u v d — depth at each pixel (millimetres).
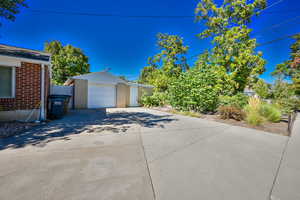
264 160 2805
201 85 8922
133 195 1711
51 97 6477
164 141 3777
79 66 18969
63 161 2490
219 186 1952
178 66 18281
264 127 5645
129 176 2123
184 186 1928
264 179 2154
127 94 13547
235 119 6973
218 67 12094
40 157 2607
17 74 5266
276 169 2463
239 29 11602
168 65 17812
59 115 6445
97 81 11188
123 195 1700
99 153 2893
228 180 2104
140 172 2248
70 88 10148
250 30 10938
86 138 3789
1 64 4898
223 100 9383
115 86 12352
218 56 12406
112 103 12172
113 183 1932
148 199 1653
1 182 1841
